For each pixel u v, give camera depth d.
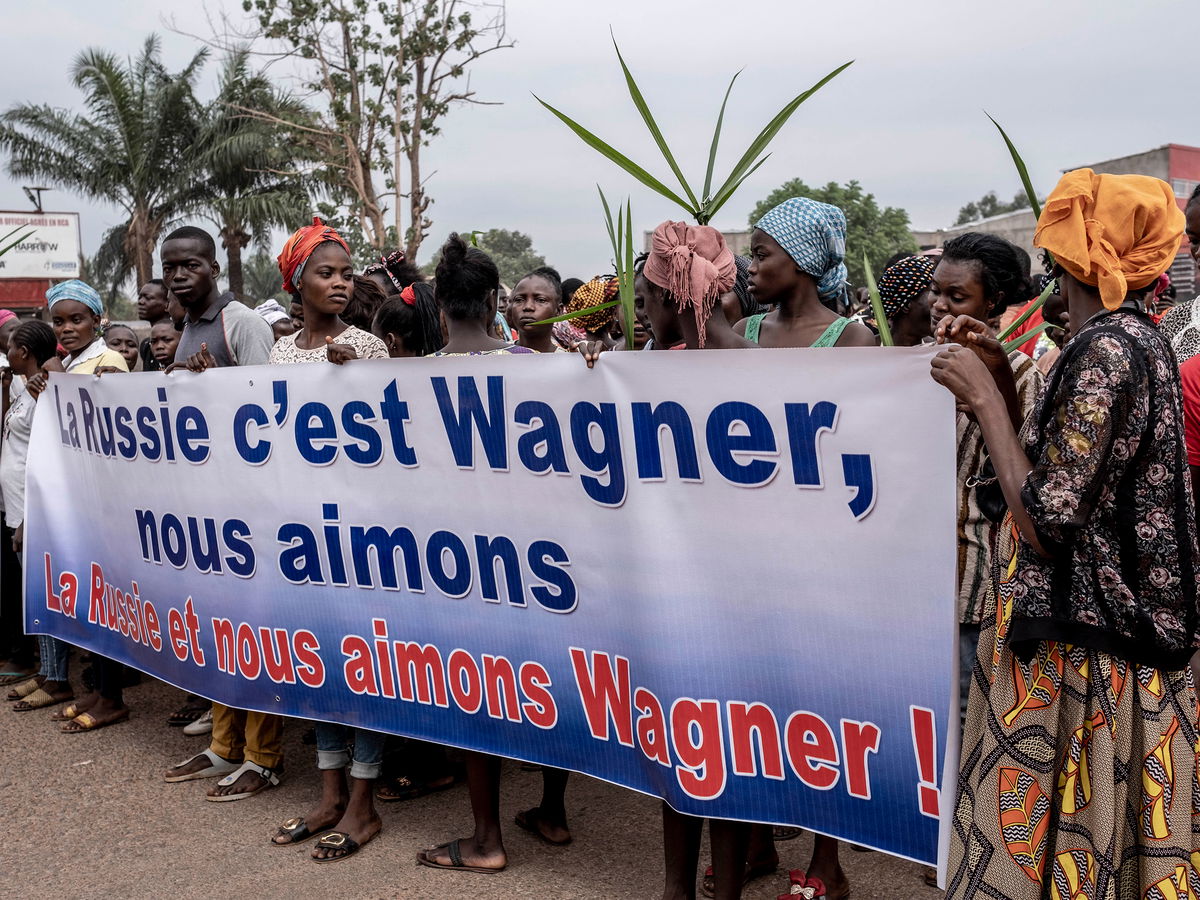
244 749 4.30
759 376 2.62
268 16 20.95
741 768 2.74
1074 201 2.19
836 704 2.60
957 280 2.75
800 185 31.14
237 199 24.52
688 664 2.80
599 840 3.62
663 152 2.83
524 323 4.45
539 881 3.32
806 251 3.09
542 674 3.16
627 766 3.00
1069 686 2.17
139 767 4.42
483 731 3.31
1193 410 2.80
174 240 4.58
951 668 2.41
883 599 2.51
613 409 2.88
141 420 4.25
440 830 3.73
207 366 3.99
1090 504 2.10
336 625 3.65
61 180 26.59
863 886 3.28
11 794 4.19
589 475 2.97
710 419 2.71
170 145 26.47
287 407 3.68
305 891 3.31
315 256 3.90
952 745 2.41
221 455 3.94
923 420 2.43
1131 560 2.14
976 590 2.67
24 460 5.33
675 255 2.82
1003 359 2.40
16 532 5.33
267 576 3.84
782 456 2.62
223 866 3.50
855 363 2.50
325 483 3.62
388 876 3.38
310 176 24.27
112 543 4.57
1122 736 2.13
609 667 3.01
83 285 5.53
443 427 3.28
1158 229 2.16
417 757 4.07
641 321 4.54
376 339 3.91
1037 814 2.19
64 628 4.95
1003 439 2.22
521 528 3.14
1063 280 2.31
